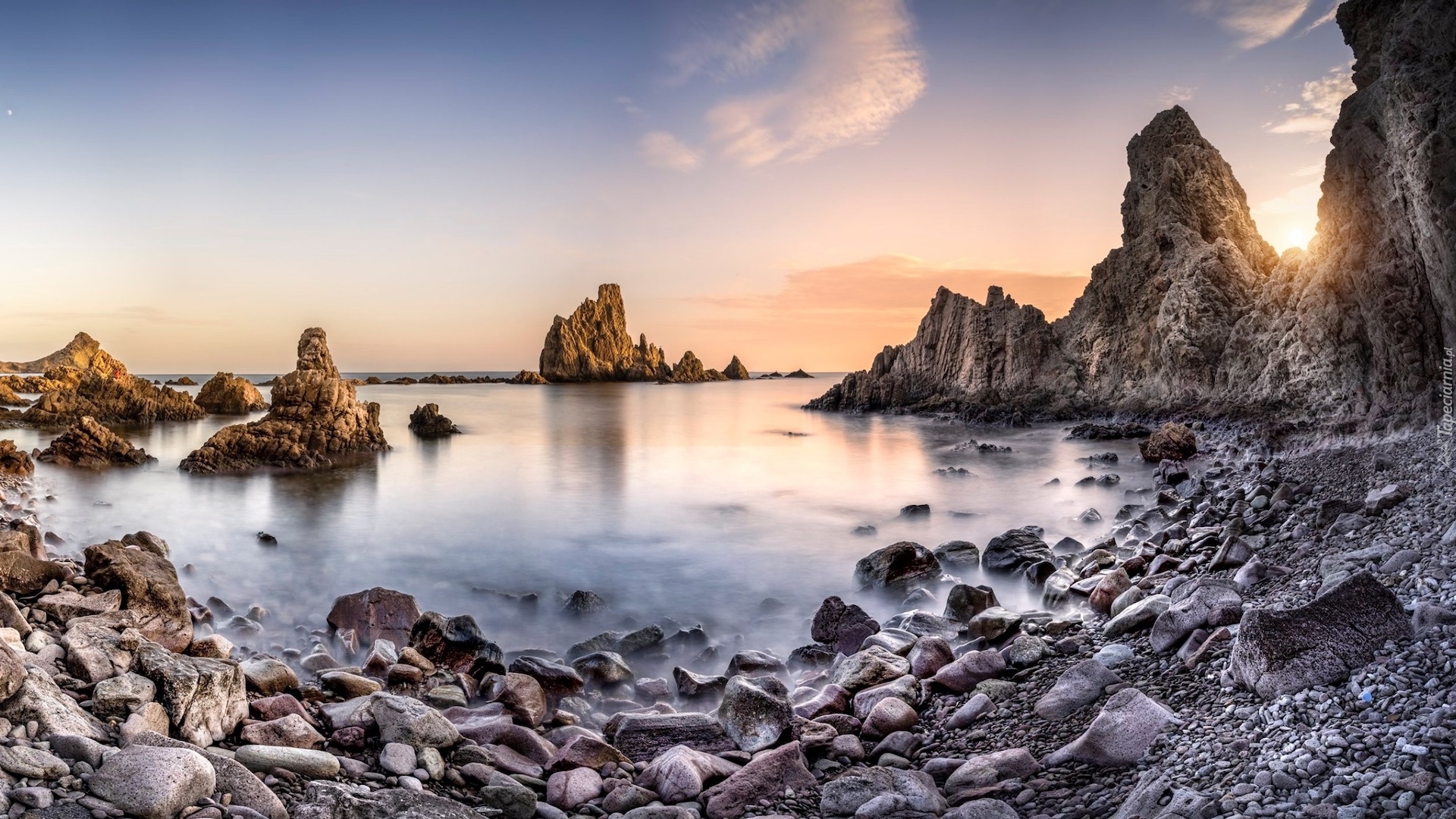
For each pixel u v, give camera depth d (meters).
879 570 15.13
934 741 7.63
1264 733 5.81
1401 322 20.25
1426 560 8.30
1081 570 14.47
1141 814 5.19
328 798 5.36
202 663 6.82
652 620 13.76
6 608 7.40
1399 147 18.12
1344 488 14.16
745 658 10.66
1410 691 5.70
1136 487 27.34
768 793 6.58
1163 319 52.81
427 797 5.58
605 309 187.62
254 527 21.80
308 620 13.31
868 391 76.06
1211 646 7.83
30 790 4.58
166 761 4.95
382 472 33.16
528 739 7.51
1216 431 40.69
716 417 70.12
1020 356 65.75
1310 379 36.19
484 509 24.97
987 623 10.75
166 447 41.16
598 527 22.12
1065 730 7.19
